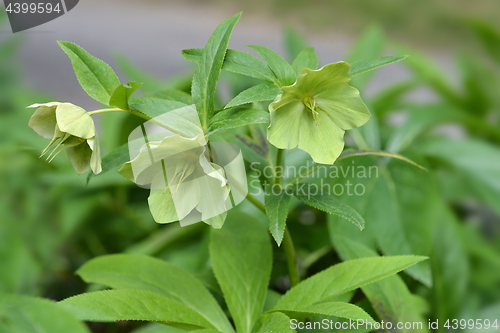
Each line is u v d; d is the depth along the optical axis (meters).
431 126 0.72
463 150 0.69
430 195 0.61
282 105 0.50
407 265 0.52
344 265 0.53
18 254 0.64
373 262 0.53
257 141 0.56
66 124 0.50
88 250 0.70
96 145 0.51
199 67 0.53
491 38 0.84
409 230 0.60
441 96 0.84
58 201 0.69
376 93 0.80
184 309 0.52
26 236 0.67
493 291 0.64
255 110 0.51
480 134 0.79
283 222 0.51
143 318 0.50
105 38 1.40
